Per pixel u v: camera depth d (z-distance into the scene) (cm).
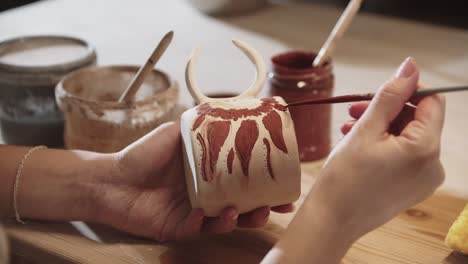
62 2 111
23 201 56
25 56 70
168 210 55
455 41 92
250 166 49
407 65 48
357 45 91
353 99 50
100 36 95
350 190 47
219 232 54
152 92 66
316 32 95
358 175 47
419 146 46
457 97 75
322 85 62
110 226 57
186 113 51
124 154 55
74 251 54
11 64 66
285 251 47
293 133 50
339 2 125
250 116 50
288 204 54
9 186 56
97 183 55
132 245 55
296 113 63
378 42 92
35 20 102
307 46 90
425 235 55
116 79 67
